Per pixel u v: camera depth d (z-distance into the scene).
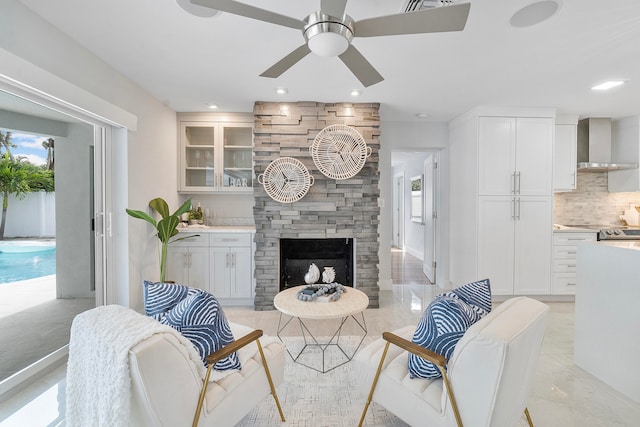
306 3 1.68
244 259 3.45
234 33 2.00
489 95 3.13
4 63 1.59
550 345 2.55
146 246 3.08
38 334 2.40
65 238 2.60
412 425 1.36
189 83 2.83
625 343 1.86
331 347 2.48
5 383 1.78
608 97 3.19
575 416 1.67
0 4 1.62
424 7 1.67
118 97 2.60
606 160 3.93
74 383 1.21
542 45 2.13
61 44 2.00
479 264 3.51
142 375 1.00
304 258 3.62
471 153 3.57
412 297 3.84
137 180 2.90
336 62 2.40
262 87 2.92
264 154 3.31
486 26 1.89
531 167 3.50
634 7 1.71
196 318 1.29
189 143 3.86
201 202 4.04
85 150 2.69
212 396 1.27
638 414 1.69
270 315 3.20
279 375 1.67
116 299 2.78
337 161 3.23
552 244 3.55
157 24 1.91
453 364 1.20
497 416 1.15
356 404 1.77
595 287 2.07
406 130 4.14
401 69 2.52
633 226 4.02
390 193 4.14
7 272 2.19
